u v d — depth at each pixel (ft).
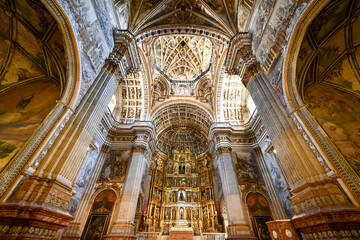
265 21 30.27
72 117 23.22
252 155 57.88
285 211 43.16
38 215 15.76
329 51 24.30
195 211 75.00
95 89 27.99
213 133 63.31
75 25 23.62
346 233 14.97
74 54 23.90
